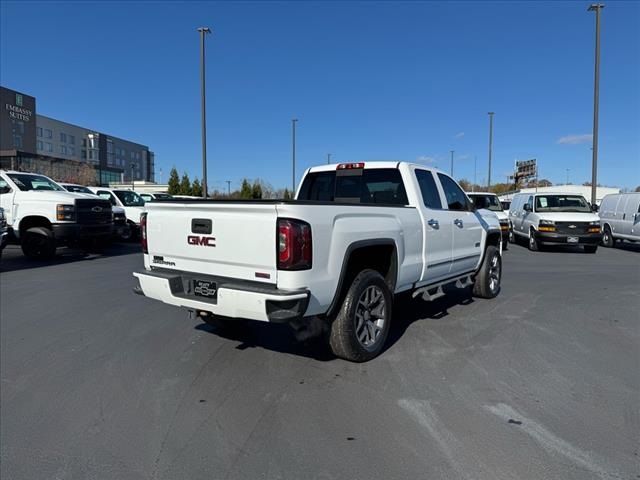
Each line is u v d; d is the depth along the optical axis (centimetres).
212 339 514
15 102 7281
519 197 1848
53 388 388
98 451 294
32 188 1209
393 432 311
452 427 317
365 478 262
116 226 1484
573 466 271
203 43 2200
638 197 1547
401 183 537
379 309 452
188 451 292
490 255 703
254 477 265
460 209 626
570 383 390
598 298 732
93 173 5647
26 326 570
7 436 313
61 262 1142
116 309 655
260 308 357
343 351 425
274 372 417
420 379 399
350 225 405
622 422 324
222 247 392
